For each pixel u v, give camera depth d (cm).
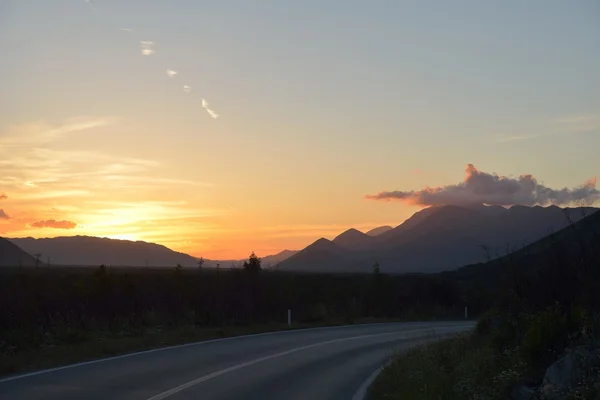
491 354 1245
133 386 1311
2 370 1445
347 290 5347
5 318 2109
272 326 3198
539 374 985
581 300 1157
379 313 4828
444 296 5391
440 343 1944
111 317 2678
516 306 1363
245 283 3744
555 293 1259
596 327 997
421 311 4853
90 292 2903
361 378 1655
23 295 2483
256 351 2122
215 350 2073
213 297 3444
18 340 1838
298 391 1388
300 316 3881
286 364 1841
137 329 2450
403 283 5741
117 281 3116
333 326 3491
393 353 1997
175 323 2881
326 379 1599
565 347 1006
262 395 1305
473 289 5534
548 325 1038
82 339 2073
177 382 1393
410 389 1238
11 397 1153
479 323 1752
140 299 3062
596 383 779
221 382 1436
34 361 1602
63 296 2792
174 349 2033
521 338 1250
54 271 5741
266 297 3766
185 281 3556
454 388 1121
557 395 841
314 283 5478
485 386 1041
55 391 1220
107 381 1360
